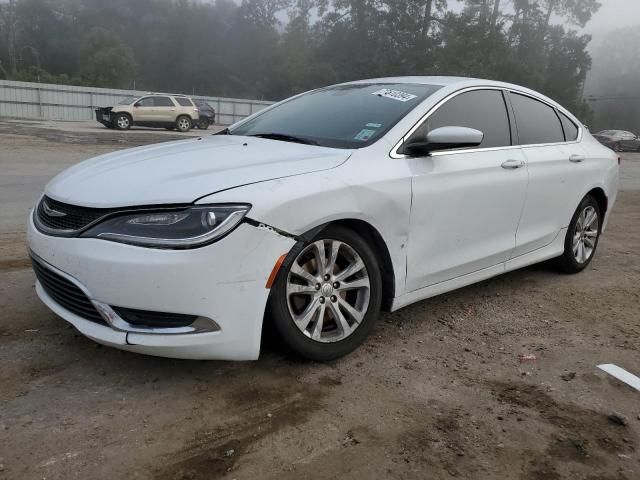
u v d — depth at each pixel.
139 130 26.66
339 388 3.05
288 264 2.93
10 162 12.55
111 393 2.89
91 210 2.87
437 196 3.62
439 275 3.78
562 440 2.71
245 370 3.17
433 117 3.80
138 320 2.76
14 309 3.81
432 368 3.34
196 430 2.63
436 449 2.59
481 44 48.72
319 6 55.34
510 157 4.27
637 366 3.50
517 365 3.44
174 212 2.74
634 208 10.19
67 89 36.12
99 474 2.31
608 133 36.91
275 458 2.47
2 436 2.50
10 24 73.44
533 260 4.70
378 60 51.66
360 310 3.34
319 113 4.07
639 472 2.51
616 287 5.07
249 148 3.52
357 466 2.45
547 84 55.69
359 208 3.17
